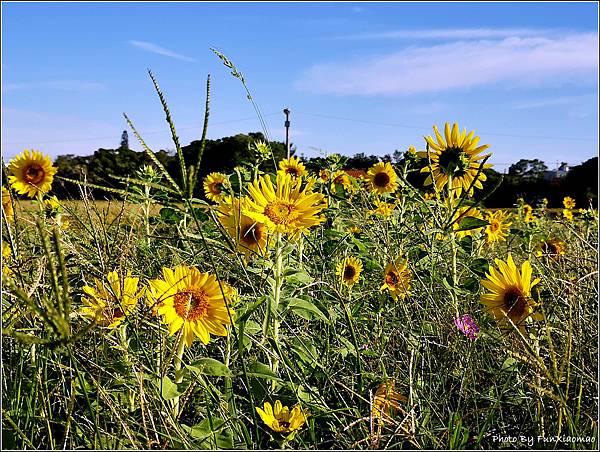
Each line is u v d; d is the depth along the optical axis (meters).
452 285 3.31
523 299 2.47
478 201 3.48
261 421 2.20
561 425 2.17
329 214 4.52
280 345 2.50
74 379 2.05
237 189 4.14
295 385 2.30
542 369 2.12
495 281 2.55
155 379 2.05
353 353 2.65
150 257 3.24
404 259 3.45
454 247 3.47
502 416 2.28
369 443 2.00
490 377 2.50
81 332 1.58
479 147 3.91
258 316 2.66
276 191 2.63
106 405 2.12
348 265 3.65
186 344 2.15
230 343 2.52
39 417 2.05
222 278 2.85
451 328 2.59
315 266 3.51
